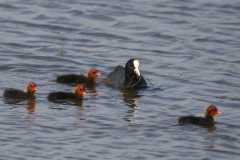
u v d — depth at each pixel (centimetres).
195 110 1345
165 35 2361
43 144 1041
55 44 2189
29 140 1060
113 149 1028
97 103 1411
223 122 1242
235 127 1202
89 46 2186
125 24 2533
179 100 1455
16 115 1241
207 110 1245
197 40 2294
